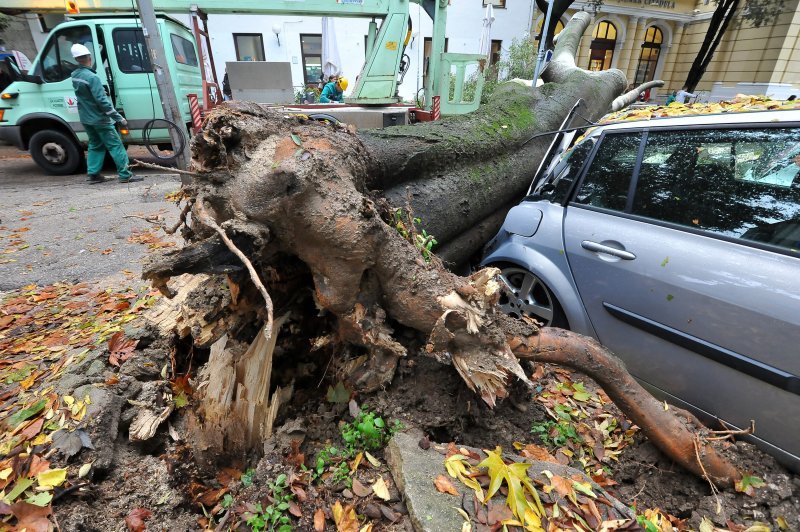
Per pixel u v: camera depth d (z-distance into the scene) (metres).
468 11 14.87
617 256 2.53
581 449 2.30
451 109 6.55
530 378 2.62
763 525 1.78
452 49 15.25
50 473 1.71
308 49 14.43
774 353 1.90
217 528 1.71
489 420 2.24
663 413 2.06
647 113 3.53
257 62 6.24
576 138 3.45
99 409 2.05
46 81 7.79
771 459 1.99
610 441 2.36
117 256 4.62
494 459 1.77
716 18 11.51
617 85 6.18
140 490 1.91
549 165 3.55
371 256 1.83
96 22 7.43
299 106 6.18
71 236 5.13
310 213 1.73
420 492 1.63
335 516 1.67
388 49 6.17
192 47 8.69
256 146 1.78
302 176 1.68
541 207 3.14
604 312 2.65
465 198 3.64
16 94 7.81
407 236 2.36
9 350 2.92
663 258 2.32
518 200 4.54
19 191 7.10
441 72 6.33
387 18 6.07
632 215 2.59
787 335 1.85
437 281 1.92
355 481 1.81
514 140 4.19
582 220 2.82
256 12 6.14
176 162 7.04
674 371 2.32
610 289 2.58
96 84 6.74
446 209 3.48
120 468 1.97
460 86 6.46
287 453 2.00
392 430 1.98
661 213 2.46
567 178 3.07
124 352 2.57
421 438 1.94
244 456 2.03
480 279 1.96
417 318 1.94
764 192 2.10
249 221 1.67
